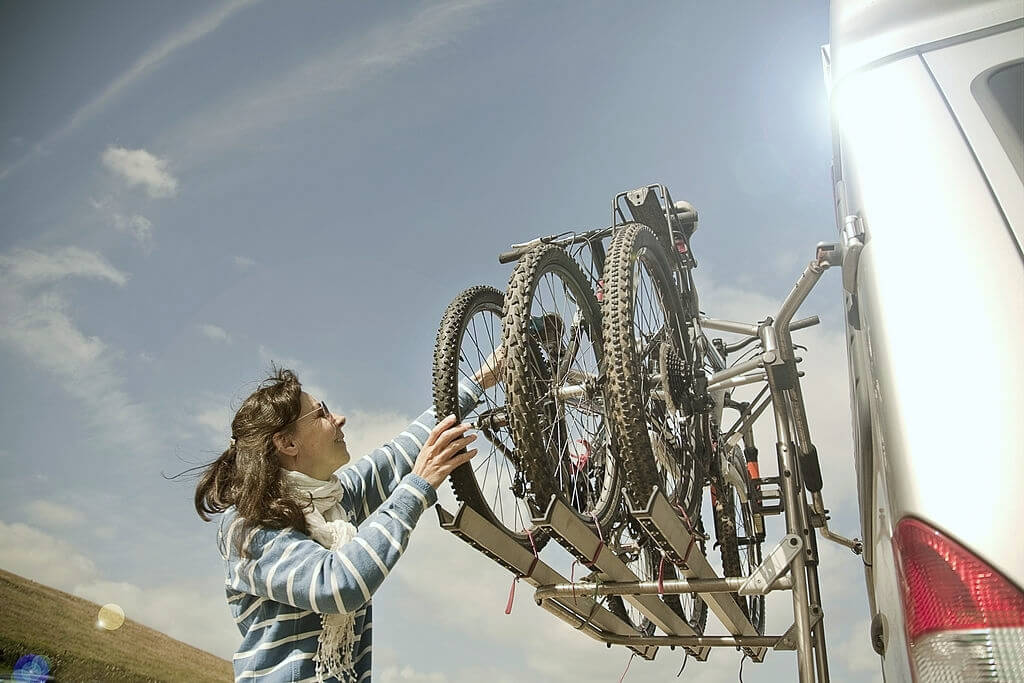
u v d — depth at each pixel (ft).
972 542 2.71
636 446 7.32
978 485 2.80
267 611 4.39
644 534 8.81
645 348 8.79
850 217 3.89
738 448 12.50
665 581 7.43
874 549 4.07
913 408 3.06
